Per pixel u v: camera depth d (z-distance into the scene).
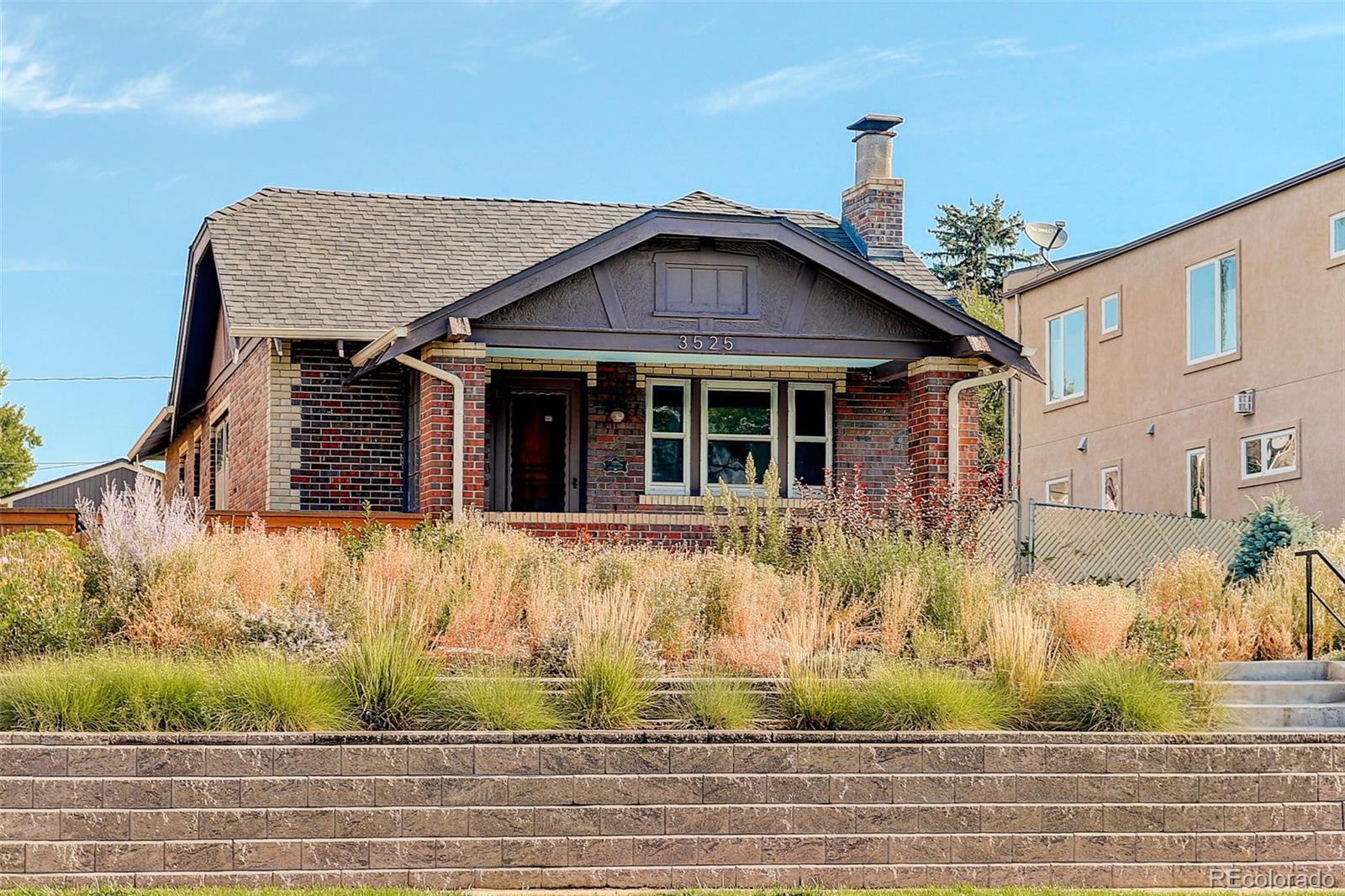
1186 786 11.81
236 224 22.67
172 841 10.45
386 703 12.02
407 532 16.67
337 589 14.77
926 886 10.91
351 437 20.91
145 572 14.55
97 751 10.87
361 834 10.71
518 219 24.22
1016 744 11.95
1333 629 16.55
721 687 12.60
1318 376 24.88
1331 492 24.45
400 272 22.06
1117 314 30.22
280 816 10.67
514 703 11.98
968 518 18.69
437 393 18.56
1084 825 11.44
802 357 19.86
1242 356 26.66
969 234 59.00
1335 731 13.08
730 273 19.55
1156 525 21.33
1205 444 27.53
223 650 13.44
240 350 23.41
